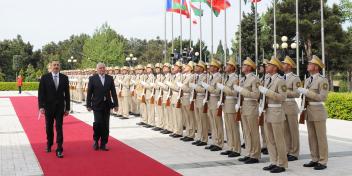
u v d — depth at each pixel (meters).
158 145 10.41
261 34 46.75
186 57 24.94
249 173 7.36
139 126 14.30
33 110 20.80
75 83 26.31
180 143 10.73
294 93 8.66
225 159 8.66
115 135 12.14
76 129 13.52
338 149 9.73
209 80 9.91
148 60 82.94
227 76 9.12
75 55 86.25
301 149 9.90
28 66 70.69
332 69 43.22
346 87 46.75
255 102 8.26
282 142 7.53
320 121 7.69
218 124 9.67
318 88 7.64
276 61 7.55
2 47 75.44
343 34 39.66
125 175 7.17
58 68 9.09
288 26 38.12
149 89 14.08
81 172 7.42
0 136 11.95
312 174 7.26
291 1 38.94
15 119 16.66
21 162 8.32
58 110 8.95
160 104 12.93
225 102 9.07
